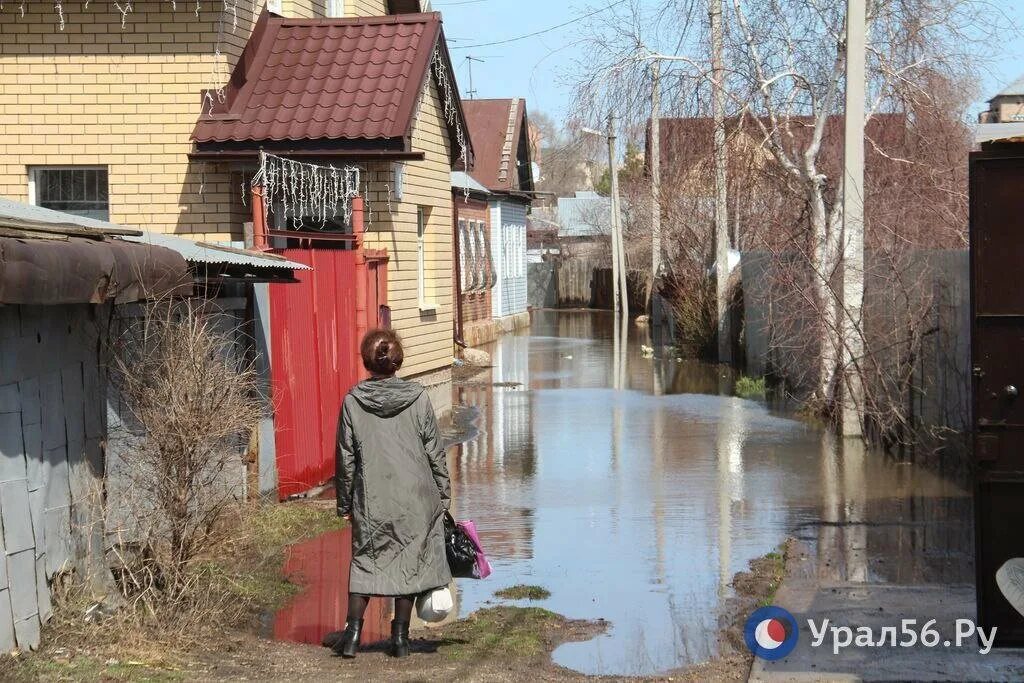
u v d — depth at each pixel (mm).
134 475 7105
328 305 12633
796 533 10266
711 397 20938
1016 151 6258
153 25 15859
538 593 8484
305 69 16594
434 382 21422
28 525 6066
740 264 26297
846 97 15539
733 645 7191
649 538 10180
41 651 6066
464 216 32688
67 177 16406
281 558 9117
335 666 6586
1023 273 6297
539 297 61156
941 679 6277
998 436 6355
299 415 11555
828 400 17078
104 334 7133
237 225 16219
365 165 17734
